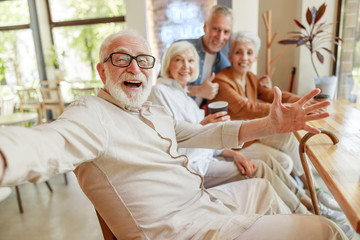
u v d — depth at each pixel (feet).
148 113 3.83
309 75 9.80
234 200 4.24
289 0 10.46
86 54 18.51
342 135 4.12
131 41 3.53
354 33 8.54
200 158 5.41
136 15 12.47
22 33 18.57
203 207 3.59
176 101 5.44
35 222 7.31
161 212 3.22
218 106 5.77
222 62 8.01
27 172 2.08
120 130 3.26
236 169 5.26
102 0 17.53
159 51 12.64
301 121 3.51
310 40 8.22
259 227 3.17
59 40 18.78
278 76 11.09
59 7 18.25
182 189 3.52
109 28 17.83
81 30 18.24
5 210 8.11
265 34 10.89
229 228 3.16
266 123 3.79
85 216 7.44
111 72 3.44
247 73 7.76
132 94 3.45
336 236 2.98
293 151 6.73
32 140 2.18
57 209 7.94
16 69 18.93
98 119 3.07
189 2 11.93
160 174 3.36
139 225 3.16
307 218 3.17
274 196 4.30
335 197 2.57
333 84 7.34
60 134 2.53
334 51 9.48
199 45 7.59
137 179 3.18
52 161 2.31
